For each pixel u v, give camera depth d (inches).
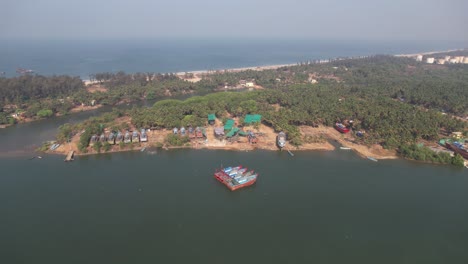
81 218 4741.6
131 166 6407.5
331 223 4690.0
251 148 7283.5
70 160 6638.8
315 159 6781.5
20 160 6707.7
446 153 6633.9
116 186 5644.7
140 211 4918.8
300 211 4958.2
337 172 6210.6
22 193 5398.6
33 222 4638.3
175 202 5157.5
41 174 6082.7
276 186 5674.2
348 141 7696.9
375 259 4028.1
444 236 4448.8
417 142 7278.5
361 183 5802.2
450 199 5300.2
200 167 6358.3
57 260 3934.5
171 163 6540.4
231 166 6402.6
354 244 4286.4
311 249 4178.2
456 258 4065.0
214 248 4163.4
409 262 3991.1
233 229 4534.9
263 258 4003.4
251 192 5487.2
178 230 4505.4
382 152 7086.6
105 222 4655.5
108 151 7052.2
